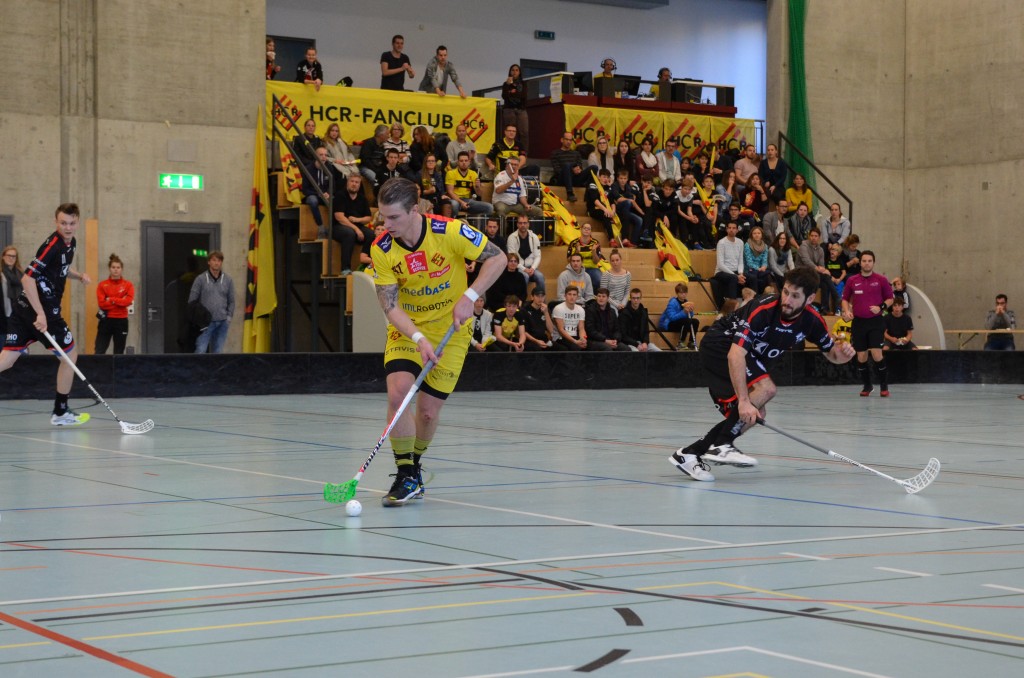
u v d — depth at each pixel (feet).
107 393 44.83
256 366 47.44
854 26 76.28
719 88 74.54
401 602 11.78
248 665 9.55
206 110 57.52
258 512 17.51
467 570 13.34
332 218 54.85
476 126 66.44
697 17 82.84
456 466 23.62
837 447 28.02
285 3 71.26
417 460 19.10
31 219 54.60
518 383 51.26
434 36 75.25
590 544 14.98
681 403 43.62
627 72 80.84
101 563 13.73
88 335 49.98
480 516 17.22
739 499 19.16
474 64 76.33
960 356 61.87
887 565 13.69
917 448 27.81
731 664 9.59
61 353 31.01
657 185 66.74
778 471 23.25
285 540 15.21
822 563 13.79
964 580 12.85
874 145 77.00
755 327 21.18
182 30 56.95
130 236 56.08
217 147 57.77
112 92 55.77
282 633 10.56
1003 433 31.96
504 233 57.62
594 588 12.42
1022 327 72.95
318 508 17.92
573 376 52.44
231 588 12.41
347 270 54.29
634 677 9.21
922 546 14.93
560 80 70.13
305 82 61.82
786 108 75.00
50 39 54.80
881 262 77.41
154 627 10.78
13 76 54.19
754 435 31.14
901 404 44.60
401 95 64.28
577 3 79.15
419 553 14.34
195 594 12.13
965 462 24.88
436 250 17.85
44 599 11.90
